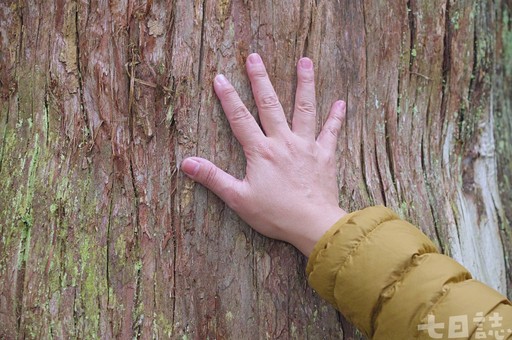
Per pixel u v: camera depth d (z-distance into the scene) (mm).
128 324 1664
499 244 2189
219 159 1715
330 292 1573
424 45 2006
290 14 1768
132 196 1689
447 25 2053
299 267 1768
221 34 1715
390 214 1600
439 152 2074
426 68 2021
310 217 1635
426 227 1951
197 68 1704
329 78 1829
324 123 1821
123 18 1686
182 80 1694
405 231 1541
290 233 1658
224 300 1718
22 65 1766
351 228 1548
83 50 1701
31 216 1699
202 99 1707
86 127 1703
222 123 1719
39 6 1745
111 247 1677
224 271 1722
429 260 1487
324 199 1674
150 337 1667
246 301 1729
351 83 1874
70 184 1693
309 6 1791
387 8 1925
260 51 1744
